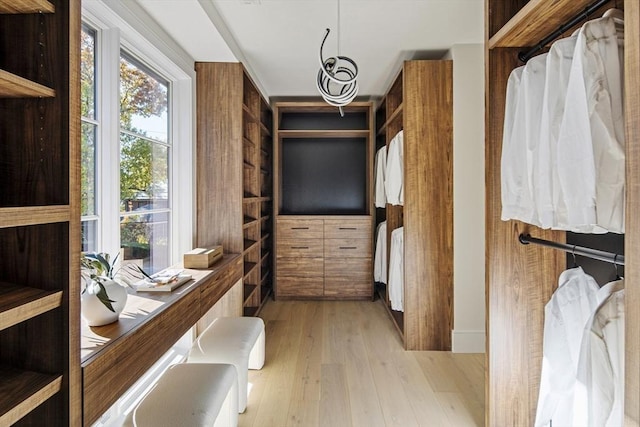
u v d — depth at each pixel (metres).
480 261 2.82
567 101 1.10
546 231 1.65
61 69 0.93
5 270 0.94
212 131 2.80
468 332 2.81
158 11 2.04
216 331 2.20
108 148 1.82
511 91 1.55
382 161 3.85
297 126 4.60
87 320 1.27
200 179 2.82
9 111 0.94
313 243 4.11
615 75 1.02
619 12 1.07
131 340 1.23
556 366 1.40
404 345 2.84
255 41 2.76
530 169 1.38
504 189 1.56
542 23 1.39
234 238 2.82
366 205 4.55
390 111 3.65
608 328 1.07
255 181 3.58
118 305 1.33
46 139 0.93
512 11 1.63
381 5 2.26
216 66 2.79
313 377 2.38
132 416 1.33
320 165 4.63
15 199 0.94
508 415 1.64
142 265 2.23
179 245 2.68
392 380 2.35
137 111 2.18
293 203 4.63
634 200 0.86
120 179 1.99
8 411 0.76
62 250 0.92
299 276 4.11
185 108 2.68
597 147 1.02
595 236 1.53
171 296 1.66
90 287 1.29
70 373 0.93
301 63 3.25
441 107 2.83
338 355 2.72
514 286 1.64
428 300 2.85
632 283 0.86
